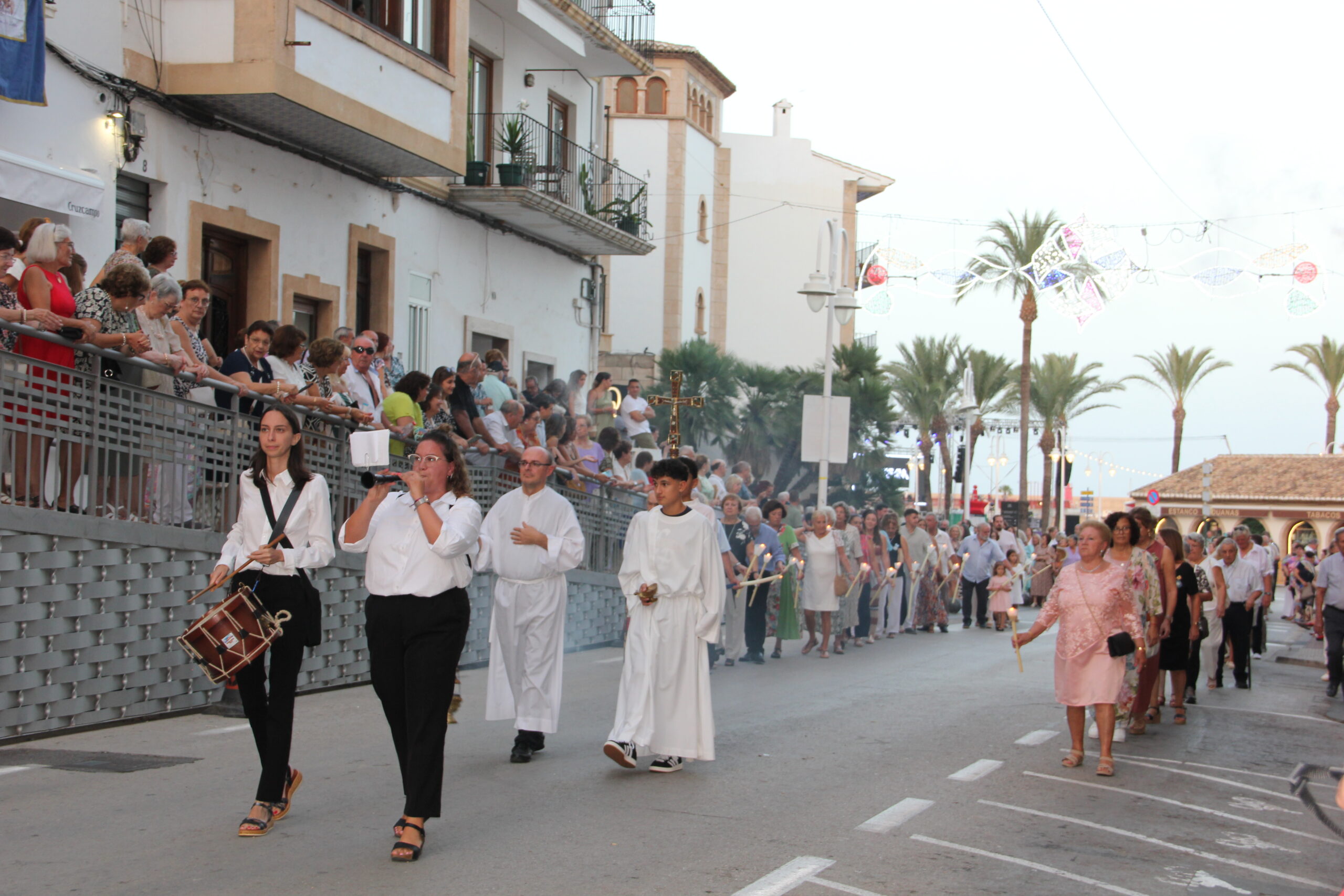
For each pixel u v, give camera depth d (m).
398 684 6.21
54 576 8.17
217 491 9.83
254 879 5.46
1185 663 11.70
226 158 14.45
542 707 8.34
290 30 13.64
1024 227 41.50
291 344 10.82
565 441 16.41
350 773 7.71
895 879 5.77
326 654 11.05
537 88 22.73
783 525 17.39
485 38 20.84
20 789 6.96
